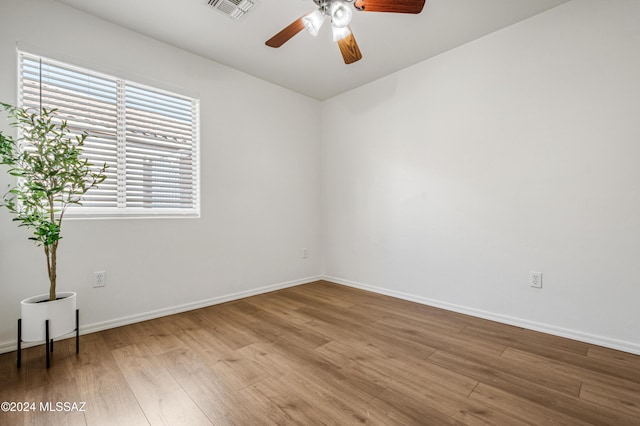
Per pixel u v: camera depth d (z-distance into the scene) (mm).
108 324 2197
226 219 2896
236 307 2729
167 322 2340
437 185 2730
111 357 1766
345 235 3594
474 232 2488
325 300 2955
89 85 2150
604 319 1907
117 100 2285
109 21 2215
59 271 2010
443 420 1224
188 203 2684
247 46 2555
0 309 1814
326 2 1729
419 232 2873
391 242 3111
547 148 2115
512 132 2275
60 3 2018
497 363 1697
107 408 1304
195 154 2725
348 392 1423
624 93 1832
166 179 2539
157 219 2449
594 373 1587
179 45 2533
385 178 3160
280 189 3385
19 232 1875
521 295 2242
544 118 2127
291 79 3207
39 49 1935
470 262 2516
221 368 1643
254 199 3131
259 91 3172
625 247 1837
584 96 1966
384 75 3119
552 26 2084
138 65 2350
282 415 1257
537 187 2162
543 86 2127
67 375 1564
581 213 1985
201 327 2244
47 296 1796
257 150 3156
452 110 2615
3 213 1823
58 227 1691
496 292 2367
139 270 2354
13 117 1724
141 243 2367
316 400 1360
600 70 1907
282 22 2225
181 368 1641
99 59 2168
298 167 3584
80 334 2080
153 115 2471
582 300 1986
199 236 2701
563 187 2053
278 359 1747
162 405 1325
